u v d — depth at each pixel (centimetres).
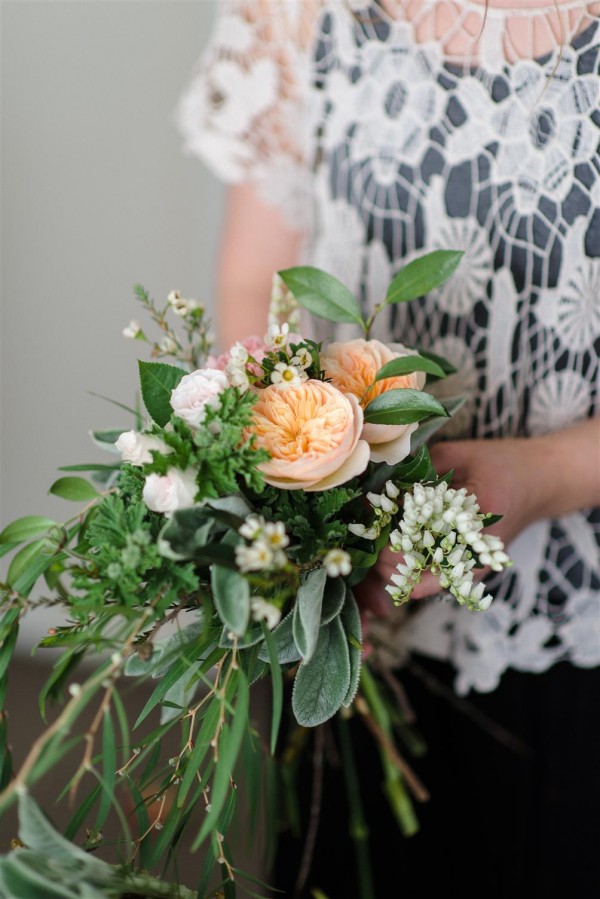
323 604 51
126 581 43
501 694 84
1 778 50
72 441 157
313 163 86
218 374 48
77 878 42
